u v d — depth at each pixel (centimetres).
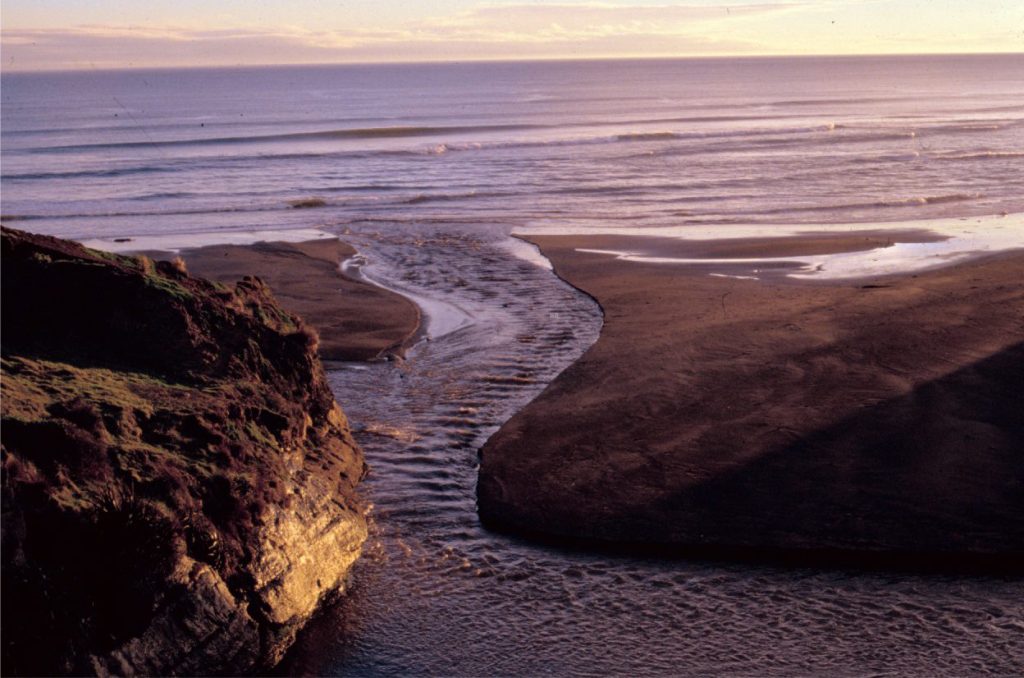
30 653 929
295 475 1376
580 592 1339
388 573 1392
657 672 1172
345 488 1541
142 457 1145
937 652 1188
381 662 1205
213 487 1186
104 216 4422
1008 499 1494
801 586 1328
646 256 3472
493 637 1249
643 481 1602
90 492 1050
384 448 1825
